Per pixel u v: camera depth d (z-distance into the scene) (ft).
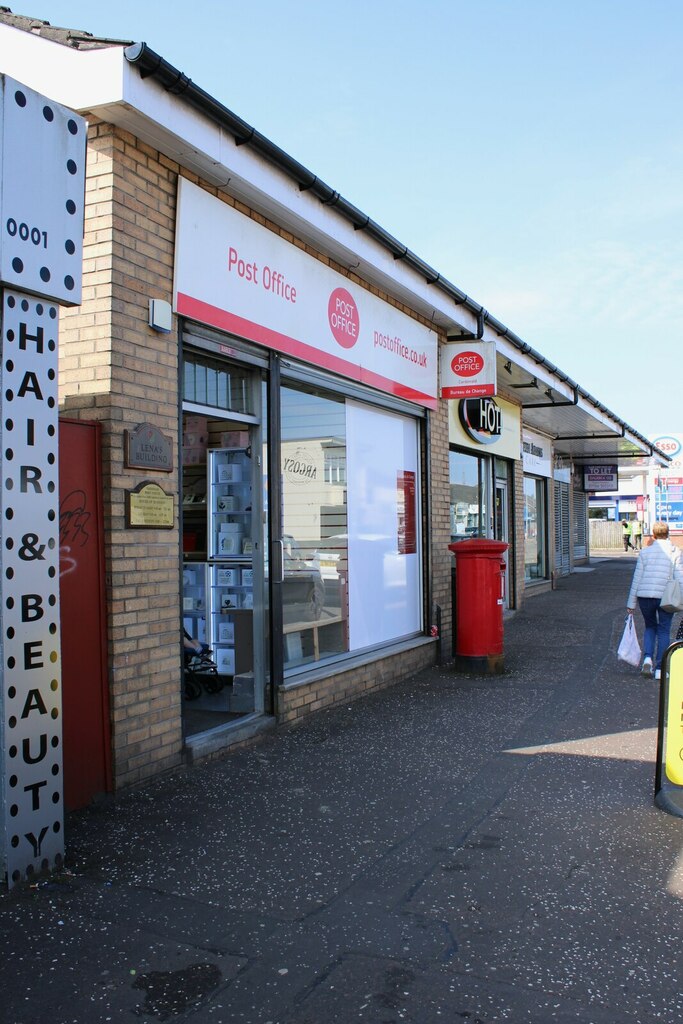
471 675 31.37
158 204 18.42
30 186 12.94
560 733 22.76
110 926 11.98
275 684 22.90
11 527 12.95
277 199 21.43
